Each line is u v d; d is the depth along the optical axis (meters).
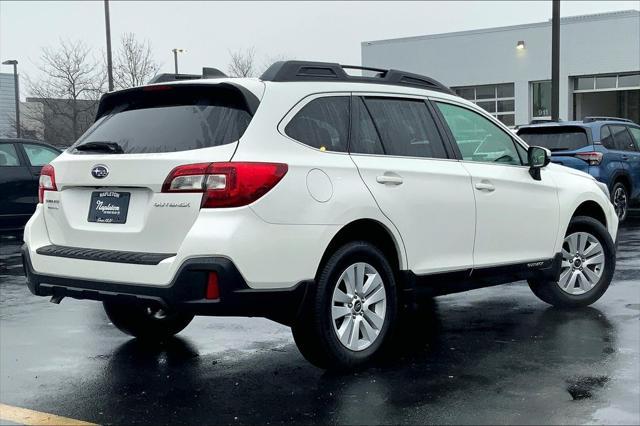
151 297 4.51
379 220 5.09
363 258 5.05
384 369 5.03
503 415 4.10
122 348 5.76
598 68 31.50
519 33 33.16
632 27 30.55
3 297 7.86
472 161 5.92
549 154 6.23
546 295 6.79
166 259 4.50
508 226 6.06
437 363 5.14
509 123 33.94
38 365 5.32
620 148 13.52
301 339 4.86
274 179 4.56
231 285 4.38
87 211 4.98
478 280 5.88
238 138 4.62
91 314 6.99
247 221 4.45
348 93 5.25
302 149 4.82
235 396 4.55
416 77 5.84
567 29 32.12
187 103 4.96
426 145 5.62
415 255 5.35
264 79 4.96
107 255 4.76
